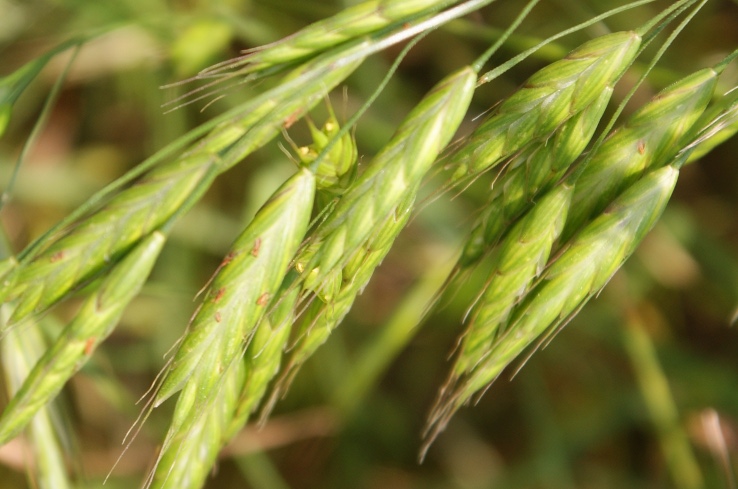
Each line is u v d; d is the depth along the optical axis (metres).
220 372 0.16
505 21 0.24
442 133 0.16
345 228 0.16
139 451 0.23
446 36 0.24
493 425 0.25
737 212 0.25
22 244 0.24
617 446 0.24
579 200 0.17
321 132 0.16
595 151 0.16
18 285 0.16
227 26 0.22
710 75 0.17
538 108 0.17
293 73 0.17
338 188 0.17
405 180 0.16
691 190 0.25
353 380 0.22
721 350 0.24
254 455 0.23
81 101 0.26
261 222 0.16
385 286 0.25
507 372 0.25
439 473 0.25
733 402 0.23
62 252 0.16
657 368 0.22
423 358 0.25
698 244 0.23
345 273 0.16
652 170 0.17
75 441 0.19
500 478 0.23
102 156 0.25
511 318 0.17
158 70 0.24
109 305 0.16
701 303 0.24
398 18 0.17
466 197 0.23
